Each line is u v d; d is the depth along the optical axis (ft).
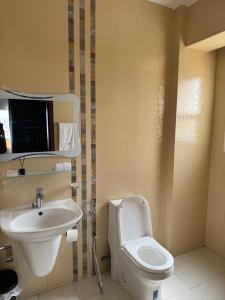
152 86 6.38
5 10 4.50
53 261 4.99
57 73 5.12
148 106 6.40
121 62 5.84
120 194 6.31
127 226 5.85
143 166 6.58
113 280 6.09
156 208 7.01
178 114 6.52
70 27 5.13
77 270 6.03
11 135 4.79
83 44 5.32
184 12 6.20
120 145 6.13
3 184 4.85
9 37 4.59
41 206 5.10
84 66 5.39
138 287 5.24
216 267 6.70
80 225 5.89
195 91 6.73
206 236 7.76
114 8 5.58
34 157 5.07
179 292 5.67
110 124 5.91
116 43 5.71
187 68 6.48
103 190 6.06
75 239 5.18
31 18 4.74
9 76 4.67
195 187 7.27
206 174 7.48
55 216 5.04
